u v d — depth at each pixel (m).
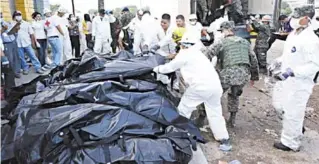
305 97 3.93
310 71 3.78
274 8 10.10
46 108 3.43
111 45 10.57
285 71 3.92
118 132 3.10
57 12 9.61
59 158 2.89
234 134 4.66
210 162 3.82
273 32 9.47
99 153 2.92
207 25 9.77
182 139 3.29
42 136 2.96
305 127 4.99
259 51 8.30
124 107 3.54
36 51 9.15
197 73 4.02
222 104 5.88
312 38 3.78
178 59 4.09
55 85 4.05
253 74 4.80
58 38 9.12
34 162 2.88
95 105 3.35
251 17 9.73
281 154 4.05
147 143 3.06
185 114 4.09
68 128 3.00
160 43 5.65
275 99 4.45
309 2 8.91
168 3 9.55
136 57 4.80
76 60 4.72
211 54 4.58
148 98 3.74
